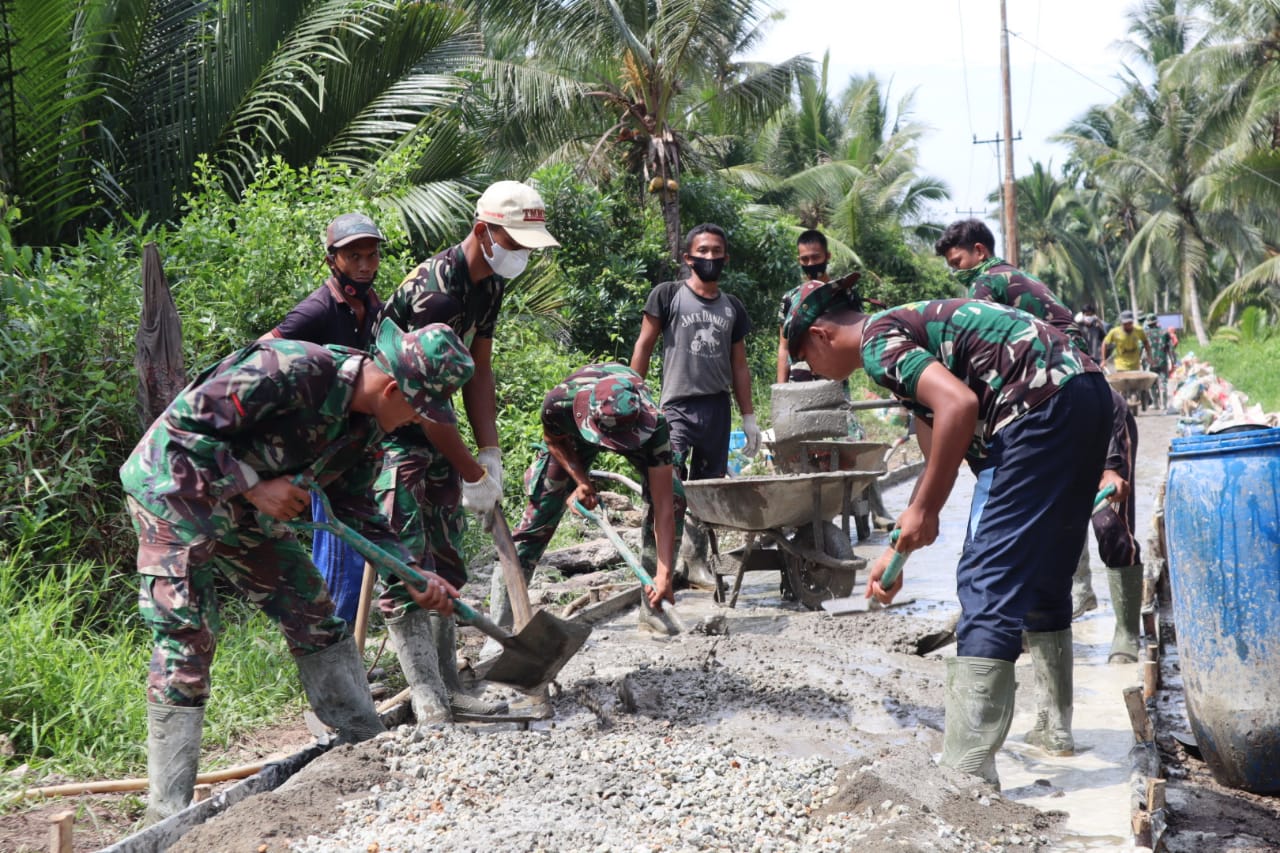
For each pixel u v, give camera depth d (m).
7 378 5.89
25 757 4.22
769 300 20.55
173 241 7.95
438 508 4.79
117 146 9.77
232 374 3.40
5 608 4.83
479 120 13.26
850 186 32.19
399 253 10.48
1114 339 22.09
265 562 3.89
